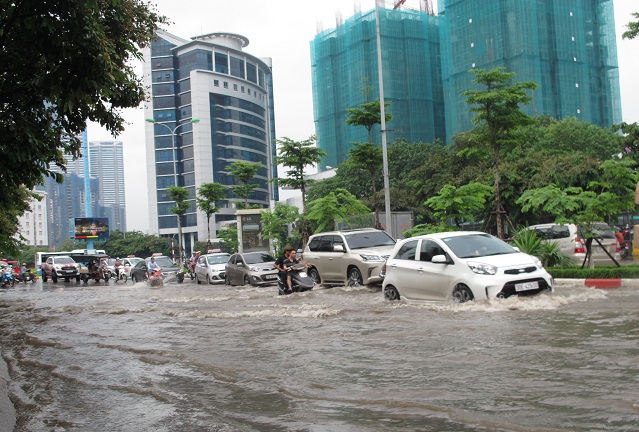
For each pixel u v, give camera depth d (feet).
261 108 453.58
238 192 150.10
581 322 25.23
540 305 30.32
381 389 16.81
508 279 31.50
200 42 405.18
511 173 125.59
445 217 63.93
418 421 13.62
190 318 40.01
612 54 308.60
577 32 290.35
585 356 18.83
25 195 67.92
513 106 61.16
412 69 304.09
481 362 19.07
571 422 12.60
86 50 24.12
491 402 14.61
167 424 15.23
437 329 25.75
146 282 104.94
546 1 283.59
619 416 12.77
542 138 155.02
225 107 415.64
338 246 53.98
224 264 87.92
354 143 82.69
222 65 416.05
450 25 292.61
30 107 27.61
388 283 38.34
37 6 23.20
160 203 411.75
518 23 270.46
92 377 22.43
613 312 27.63
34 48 25.48
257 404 16.48
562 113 280.72
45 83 24.77
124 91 31.89
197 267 92.99
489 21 275.80
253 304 46.34
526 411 13.65
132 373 22.53
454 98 290.15
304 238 100.83
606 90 303.07
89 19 24.17
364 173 196.85
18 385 22.08
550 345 20.81
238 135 420.36
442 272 33.94
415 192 169.89
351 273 53.01
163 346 28.43
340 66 310.24
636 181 49.01
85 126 30.91
